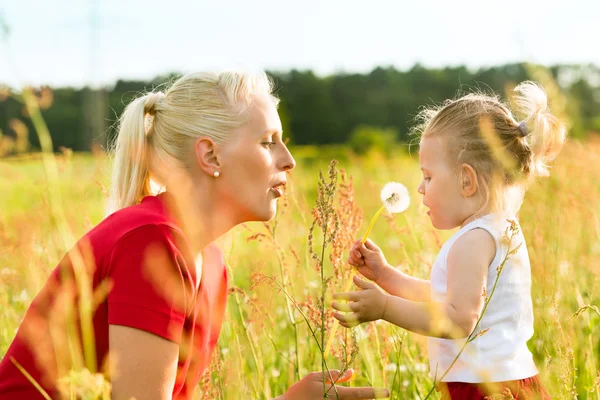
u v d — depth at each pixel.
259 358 3.42
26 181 3.75
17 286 4.23
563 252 4.26
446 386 2.89
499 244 2.87
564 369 2.76
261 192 2.53
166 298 2.21
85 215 3.78
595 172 5.70
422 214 4.06
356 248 3.13
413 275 3.69
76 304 2.26
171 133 2.53
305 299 3.56
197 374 2.64
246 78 2.57
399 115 55.69
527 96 3.14
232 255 3.52
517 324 2.89
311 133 56.66
